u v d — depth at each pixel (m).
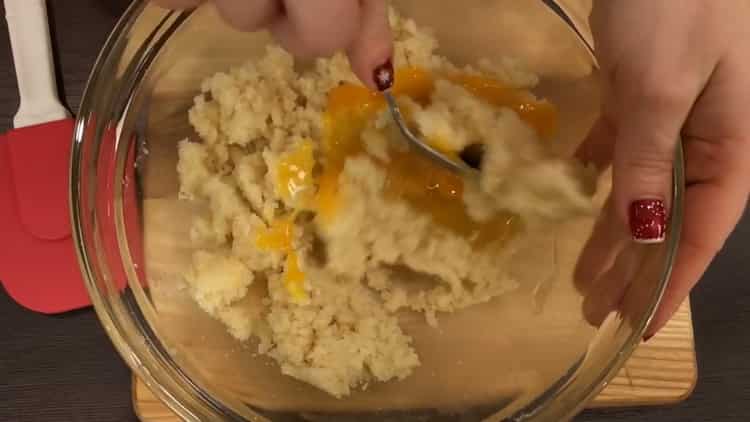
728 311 0.40
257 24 0.27
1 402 0.38
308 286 0.35
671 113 0.31
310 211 0.35
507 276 0.36
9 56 0.41
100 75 0.36
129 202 0.37
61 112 0.40
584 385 0.34
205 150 0.36
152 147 0.37
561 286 0.36
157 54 0.38
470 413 0.34
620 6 0.32
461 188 0.35
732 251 0.41
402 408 0.34
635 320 0.33
